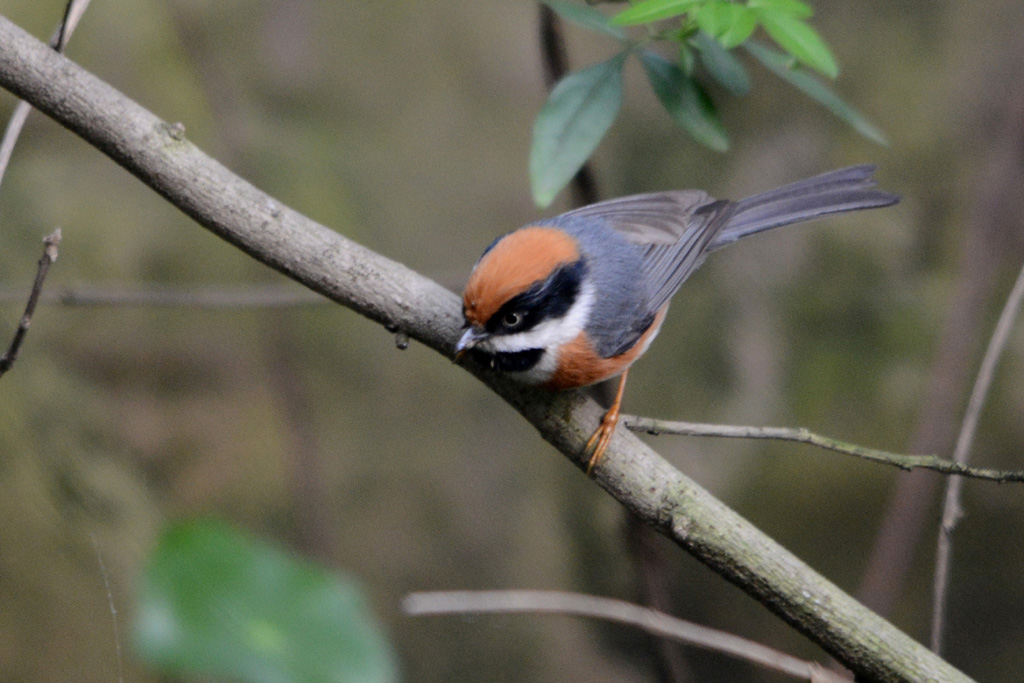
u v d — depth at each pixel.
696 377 13.52
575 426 6.27
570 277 6.71
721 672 13.71
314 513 11.83
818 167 13.31
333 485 12.62
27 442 10.74
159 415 11.91
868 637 5.36
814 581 5.47
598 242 7.34
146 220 12.16
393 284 6.30
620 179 13.62
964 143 12.96
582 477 13.65
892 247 13.16
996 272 12.12
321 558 11.12
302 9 13.03
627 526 8.10
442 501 13.20
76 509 10.77
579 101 6.42
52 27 11.82
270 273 12.38
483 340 6.34
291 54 12.98
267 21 12.85
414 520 13.02
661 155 13.61
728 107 13.41
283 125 12.87
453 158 13.41
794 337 13.39
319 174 12.78
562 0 6.84
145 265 12.05
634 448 5.95
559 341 6.53
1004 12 13.03
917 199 13.11
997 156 12.41
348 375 12.96
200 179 6.05
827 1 13.35
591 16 6.73
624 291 7.13
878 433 12.95
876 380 13.03
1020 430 11.99
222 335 12.30
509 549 13.34
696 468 13.29
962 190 12.90
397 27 13.41
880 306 13.13
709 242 8.05
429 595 5.80
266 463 12.09
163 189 6.06
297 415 12.24
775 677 13.51
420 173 13.27
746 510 13.19
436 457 13.23
